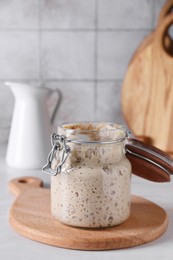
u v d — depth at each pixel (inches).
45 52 52.5
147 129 50.8
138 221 34.2
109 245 31.7
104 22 52.0
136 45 52.4
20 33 52.1
